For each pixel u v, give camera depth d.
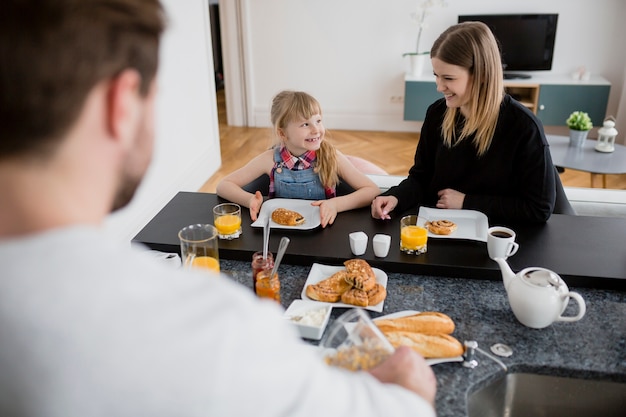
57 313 0.37
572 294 1.11
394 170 4.65
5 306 0.37
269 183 2.22
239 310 0.42
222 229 1.53
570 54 5.25
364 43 5.55
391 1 5.35
